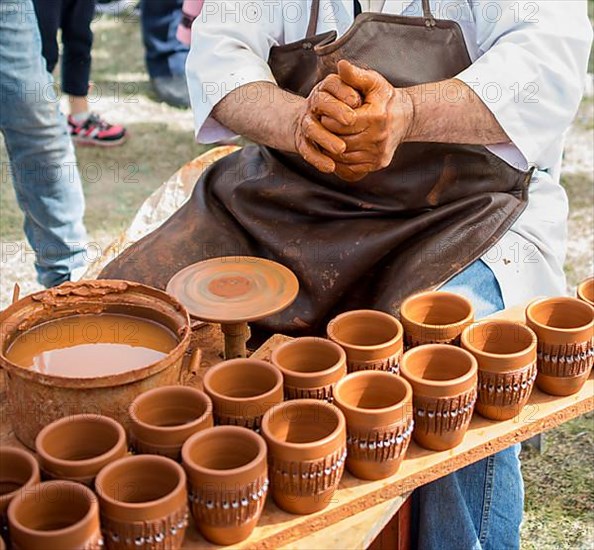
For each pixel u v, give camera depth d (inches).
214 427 46.3
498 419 53.8
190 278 59.6
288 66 69.3
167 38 180.7
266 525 47.1
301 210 68.7
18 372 47.9
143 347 53.4
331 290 65.4
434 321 58.6
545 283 67.9
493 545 68.4
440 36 64.9
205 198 72.7
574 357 54.4
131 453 49.0
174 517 42.7
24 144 98.2
